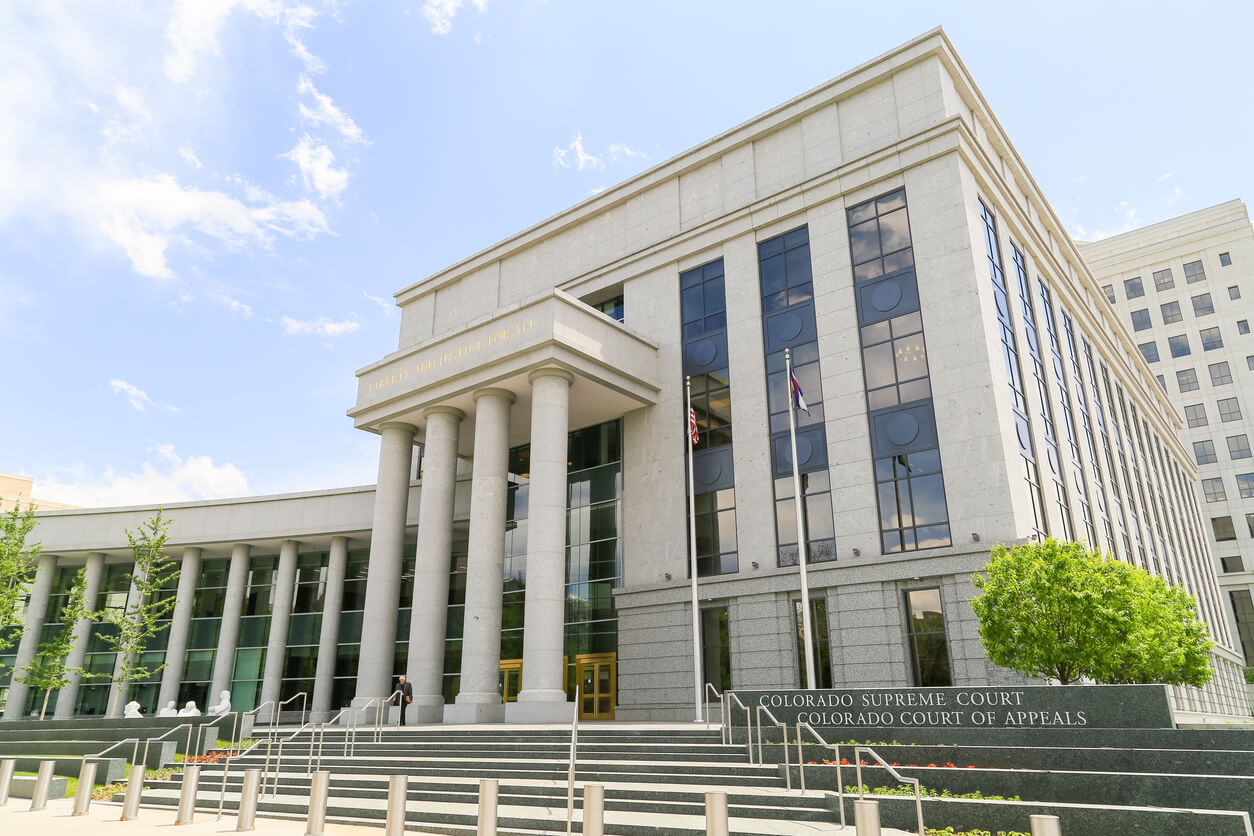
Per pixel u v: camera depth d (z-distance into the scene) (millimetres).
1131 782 11391
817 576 27484
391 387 35125
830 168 31750
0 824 13859
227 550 44969
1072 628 19359
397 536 34594
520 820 12688
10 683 44062
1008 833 10703
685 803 13297
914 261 28719
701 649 30000
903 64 30922
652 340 34625
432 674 30578
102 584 46562
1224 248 76812
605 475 35156
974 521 25141
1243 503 70938
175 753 22312
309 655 42312
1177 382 76625
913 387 27625
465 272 42500
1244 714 60594
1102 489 37594
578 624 33719
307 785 17328
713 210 35094
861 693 16156
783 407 30594
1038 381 31781
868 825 9281
